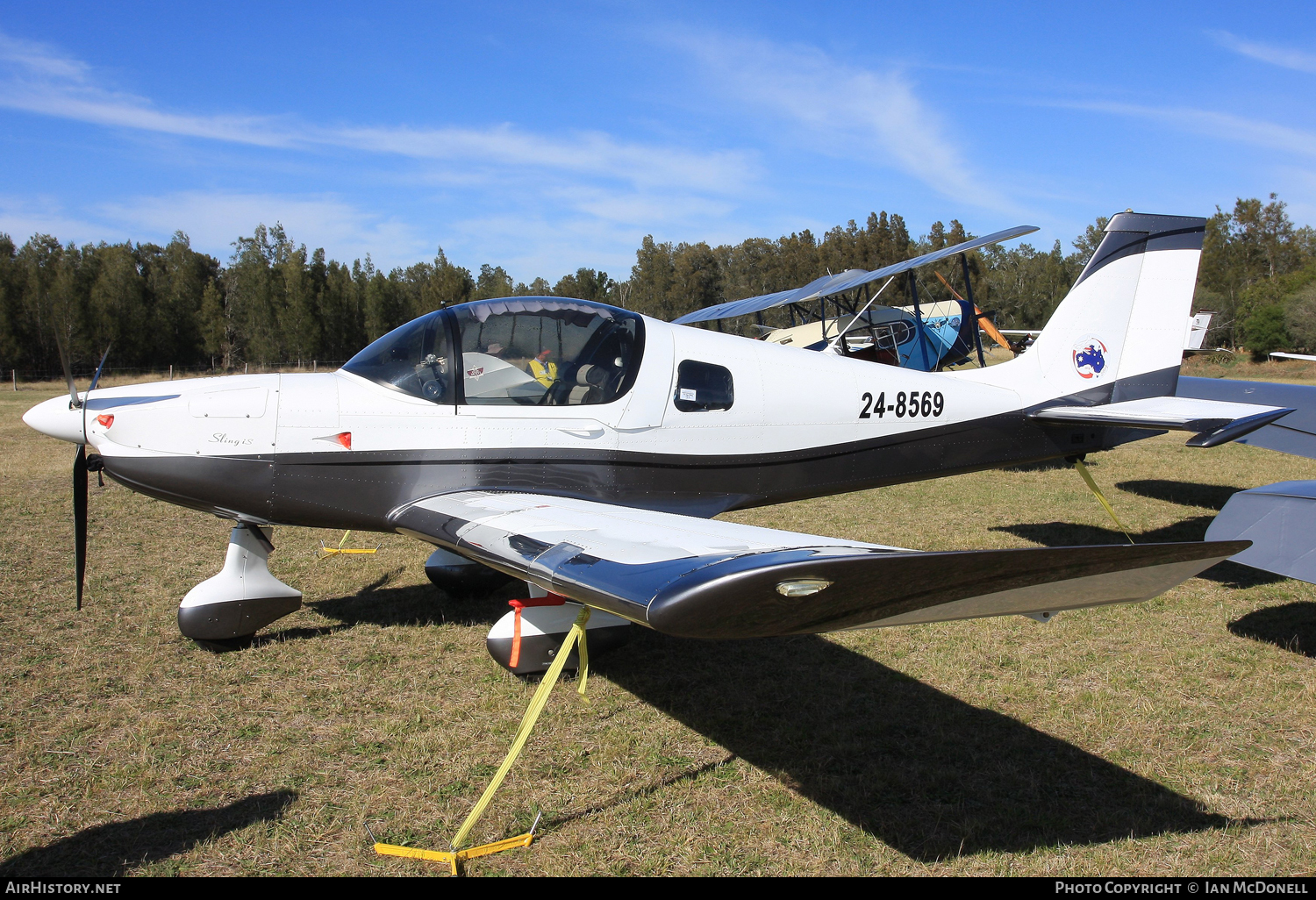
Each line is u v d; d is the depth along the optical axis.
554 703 3.62
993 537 6.66
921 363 11.23
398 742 3.24
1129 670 3.95
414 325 4.37
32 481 9.29
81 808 2.74
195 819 2.69
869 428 5.14
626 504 4.52
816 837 2.61
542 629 3.72
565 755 3.15
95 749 3.15
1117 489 8.84
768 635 2.28
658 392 4.53
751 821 2.71
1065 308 5.77
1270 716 3.46
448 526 3.56
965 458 5.54
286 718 3.44
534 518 3.46
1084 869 2.45
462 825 2.59
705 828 2.67
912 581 1.98
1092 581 2.10
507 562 2.95
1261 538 3.85
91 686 3.73
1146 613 4.80
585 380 4.39
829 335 11.84
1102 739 3.26
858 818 2.72
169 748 3.17
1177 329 5.97
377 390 4.18
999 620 4.70
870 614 2.16
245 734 3.29
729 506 4.80
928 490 8.88
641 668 4.04
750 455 4.80
